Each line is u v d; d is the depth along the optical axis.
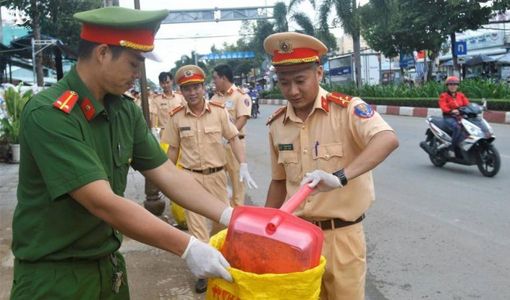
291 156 2.49
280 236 1.78
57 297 1.83
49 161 1.68
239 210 1.87
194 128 4.25
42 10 17.30
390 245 4.66
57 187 1.67
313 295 1.75
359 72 23.23
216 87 5.75
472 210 5.58
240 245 1.81
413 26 22.36
